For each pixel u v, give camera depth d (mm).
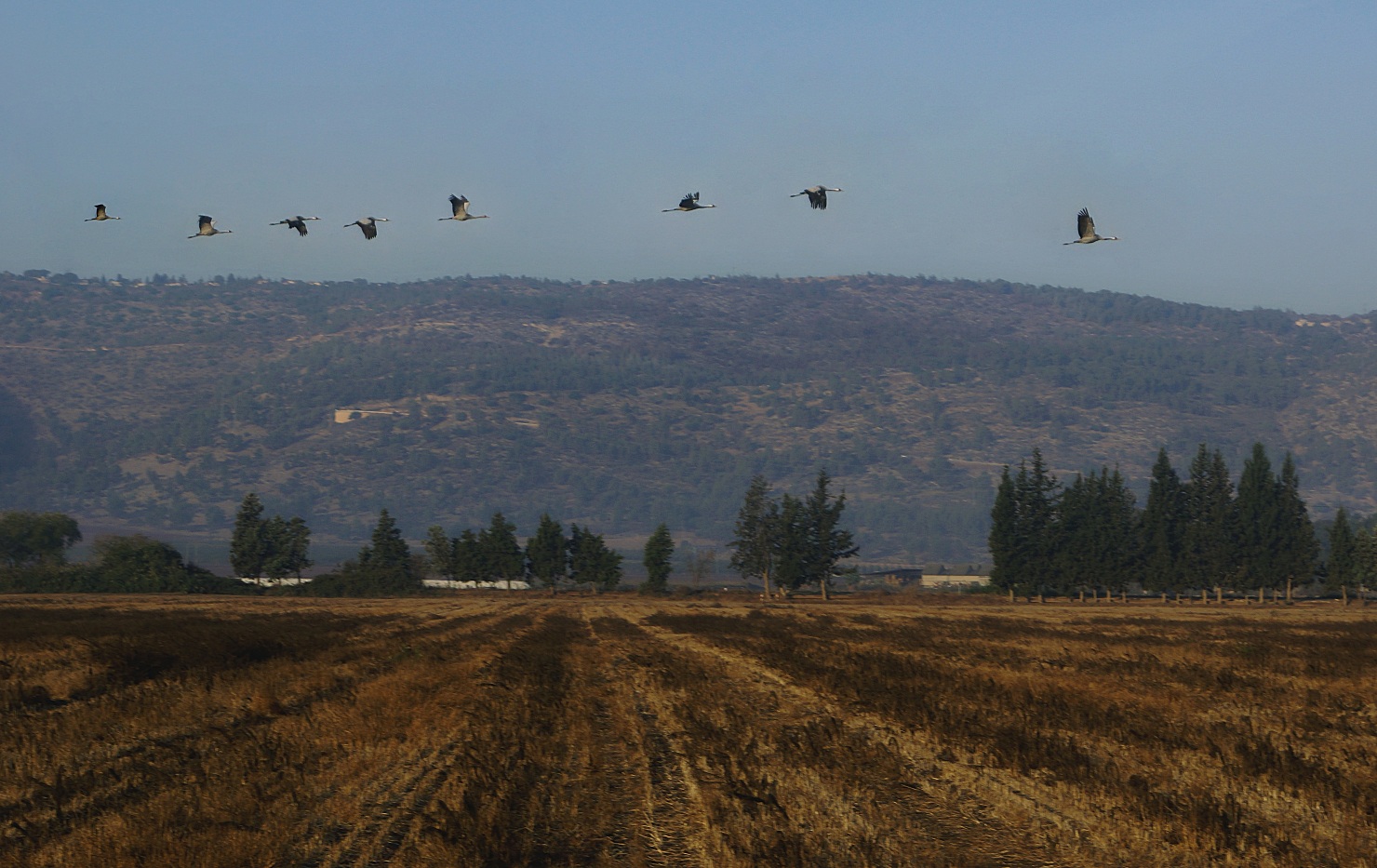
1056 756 30578
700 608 151500
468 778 26859
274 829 22281
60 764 29391
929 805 26000
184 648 56094
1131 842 22438
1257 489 172875
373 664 56250
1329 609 161500
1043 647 74875
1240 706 43812
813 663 57344
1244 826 23109
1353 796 26547
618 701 43062
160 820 22703
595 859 21484
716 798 25375
